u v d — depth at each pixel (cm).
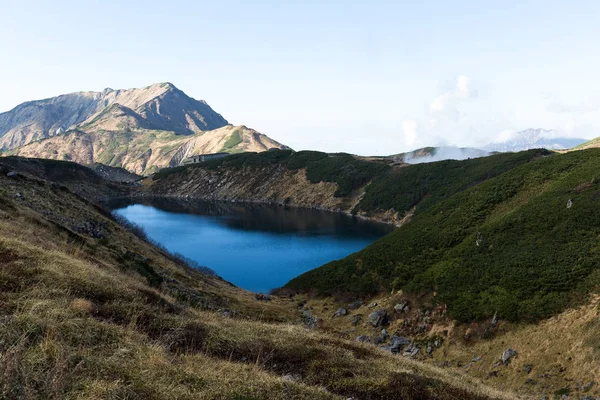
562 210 5000
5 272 1073
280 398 792
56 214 3931
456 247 5672
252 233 14188
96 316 1038
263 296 6100
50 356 705
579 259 3888
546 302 3503
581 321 3012
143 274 2905
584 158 6606
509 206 6212
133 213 19650
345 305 5747
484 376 3112
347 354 1441
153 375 745
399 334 4388
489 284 4262
